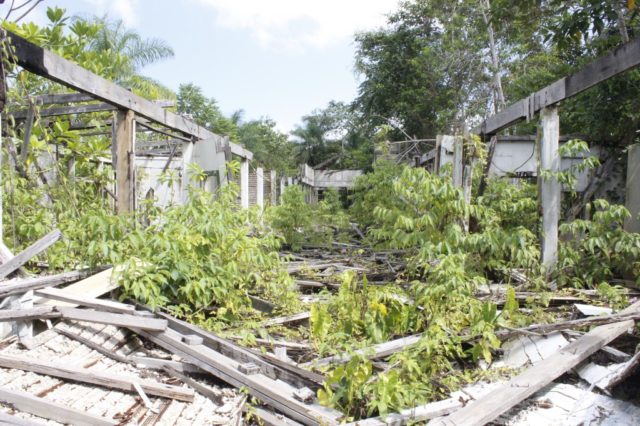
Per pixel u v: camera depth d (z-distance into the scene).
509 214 6.55
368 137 28.64
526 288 5.57
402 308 4.20
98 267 4.75
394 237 5.35
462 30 20.69
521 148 9.45
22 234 5.36
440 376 3.54
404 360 3.22
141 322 3.57
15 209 5.54
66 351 3.31
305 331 4.43
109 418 2.59
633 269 5.44
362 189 12.83
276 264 5.30
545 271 5.72
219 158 8.66
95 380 2.92
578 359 3.37
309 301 5.44
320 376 3.22
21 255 3.62
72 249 5.23
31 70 4.58
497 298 5.11
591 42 9.07
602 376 3.31
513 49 18.23
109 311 3.80
